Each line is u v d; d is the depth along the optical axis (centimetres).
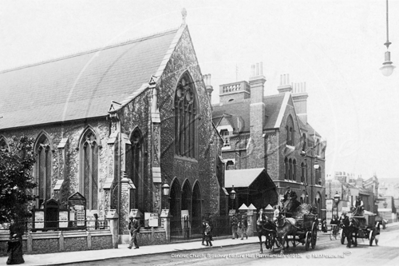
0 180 1738
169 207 2814
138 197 2662
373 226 2438
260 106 2906
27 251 1898
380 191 9725
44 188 2998
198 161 3075
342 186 4444
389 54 1459
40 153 3062
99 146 2720
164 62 2852
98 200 2672
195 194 3128
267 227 1852
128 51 3288
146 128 2655
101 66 3303
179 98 2073
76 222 2389
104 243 2220
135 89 2838
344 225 2308
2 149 1927
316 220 2103
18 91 3691
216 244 2538
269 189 3139
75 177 2831
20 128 3139
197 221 3100
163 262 1592
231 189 3325
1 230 2053
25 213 1802
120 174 2592
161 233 2612
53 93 3372
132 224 2259
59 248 2020
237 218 3138
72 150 2867
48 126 3020
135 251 2070
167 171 2703
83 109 2909
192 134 1947
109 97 2903
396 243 2642
